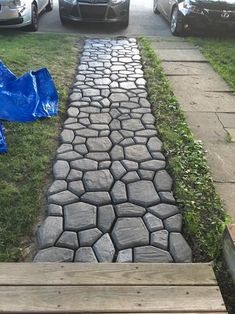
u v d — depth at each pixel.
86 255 2.99
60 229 3.20
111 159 4.12
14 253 2.98
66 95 5.55
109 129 4.70
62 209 3.41
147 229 3.25
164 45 8.04
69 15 8.95
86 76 6.22
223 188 3.82
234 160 4.28
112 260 2.96
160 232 3.22
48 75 5.37
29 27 8.66
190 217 3.33
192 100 5.67
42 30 8.95
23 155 4.11
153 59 7.05
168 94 5.66
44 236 3.13
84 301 2.38
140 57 7.15
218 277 2.81
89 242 3.10
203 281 2.55
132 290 2.46
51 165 4.03
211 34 9.00
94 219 3.32
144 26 9.67
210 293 2.46
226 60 7.28
